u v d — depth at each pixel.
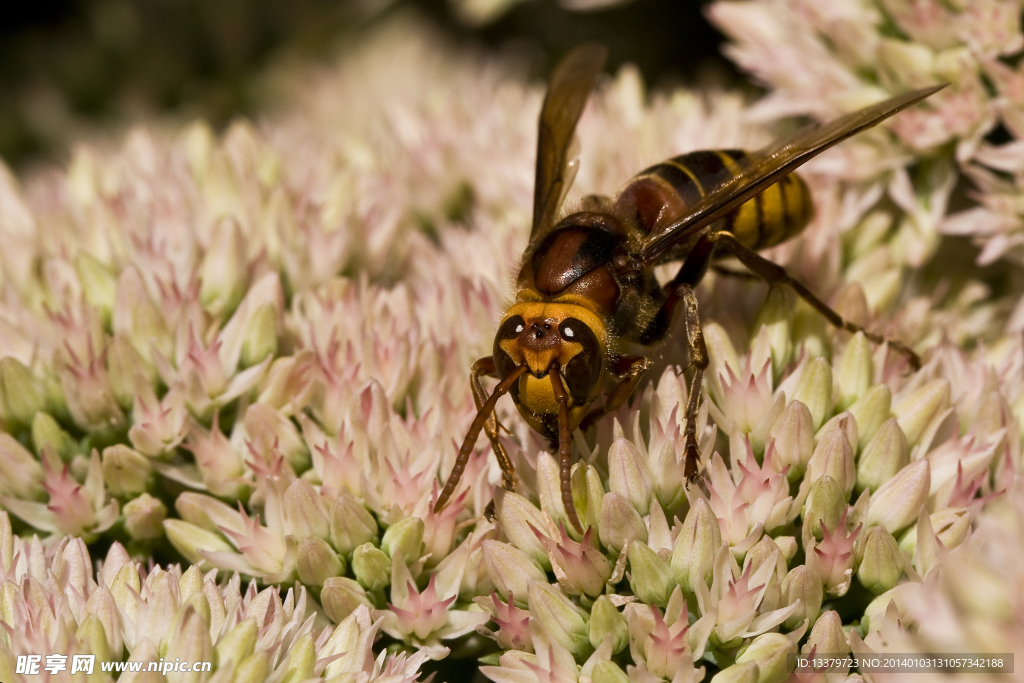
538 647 0.19
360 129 0.28
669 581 0.19
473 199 0.23
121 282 0.20
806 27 0.22
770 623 0.19
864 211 0.22
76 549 0.19
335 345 0.20
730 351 0.20
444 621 0.19
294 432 0.20
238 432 0.20
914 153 0.21
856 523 0.19
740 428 0.20
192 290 0.21
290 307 0.21
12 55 0.33
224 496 0.20
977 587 0.18
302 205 0.22
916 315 0.21
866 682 0.19
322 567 0.19
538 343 0.19
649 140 0.22
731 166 0.20
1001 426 0.20
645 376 0.20
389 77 0.29
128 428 0.20
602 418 0.20
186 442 0.20
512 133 0.23
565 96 0.21
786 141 0.20
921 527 0.19
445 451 0.20
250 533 0.20
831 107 0.21
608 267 0.20
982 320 0.21
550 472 0.19
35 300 0.21
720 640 0.19
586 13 0.28
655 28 0.27
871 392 0.20
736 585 0.19
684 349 0.20
